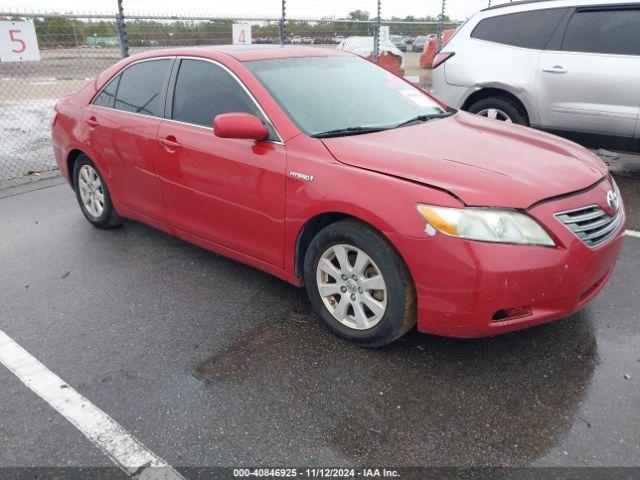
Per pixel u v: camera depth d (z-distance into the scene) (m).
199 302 3.62
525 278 2.51
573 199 2.71
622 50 5.57
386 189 2.72
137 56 4.39
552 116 6.03
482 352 2.97
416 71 12.16
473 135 3.38
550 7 6.01
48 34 7.60
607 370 2.81
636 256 4.12
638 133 5.57
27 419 2.57
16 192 6.20
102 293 3.79
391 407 2.59
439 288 2.60
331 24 10.56
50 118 9.87
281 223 3.20
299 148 3.11
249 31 9.12
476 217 2.52
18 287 3.90
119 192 4.46
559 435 2.40
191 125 3.71
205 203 3.66
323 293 3.14
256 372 2.87
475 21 6.60
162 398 2.69
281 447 2.37
